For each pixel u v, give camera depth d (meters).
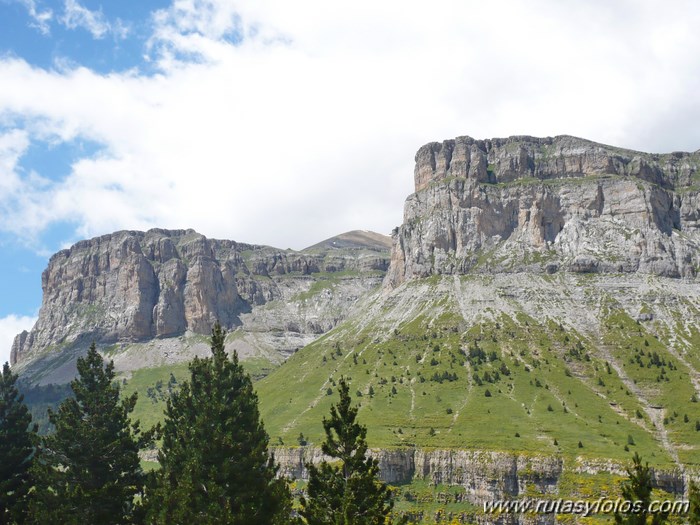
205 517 115.25
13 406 150.25
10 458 142.62
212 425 133.75
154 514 122.94
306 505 120.62
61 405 147.12
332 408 126.88
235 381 147.38
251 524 118.25
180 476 130.00
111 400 149.25
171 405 170.50
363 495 118.56
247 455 129.50
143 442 151.75
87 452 140.12
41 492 132.25
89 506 131.50
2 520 136.50
